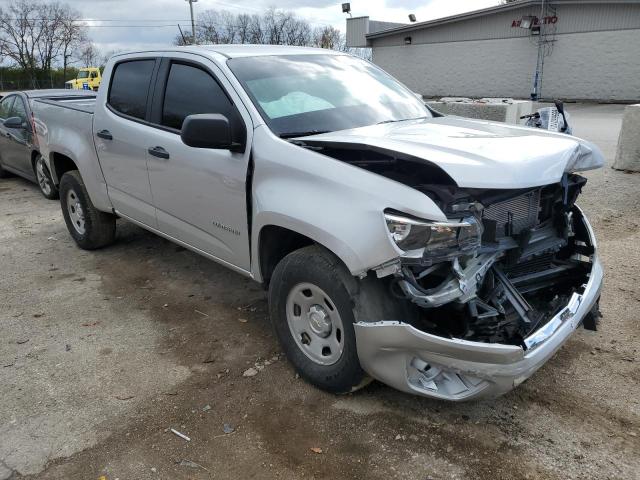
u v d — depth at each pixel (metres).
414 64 30.64
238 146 3.47
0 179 10.08
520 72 26.30
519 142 3.02
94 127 5.00
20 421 3.06
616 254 5.21
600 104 22.75
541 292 3.26
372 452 2.77
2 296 4.74
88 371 3.55
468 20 27.55
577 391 3.20
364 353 2.81
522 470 2.62
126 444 2.87
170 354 3.74
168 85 4.22
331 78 4.07
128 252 5.78
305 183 3.01
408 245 2.55
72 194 5.70
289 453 2.78
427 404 3.12
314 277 2.97
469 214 2.65
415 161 2.67
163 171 4.18
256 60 3.92
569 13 23.94
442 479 2.58
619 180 7.64
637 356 3.53
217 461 2.74
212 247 3.96
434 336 2.56
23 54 63.84
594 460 2.67
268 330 4.04
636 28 22.33
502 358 2.51
